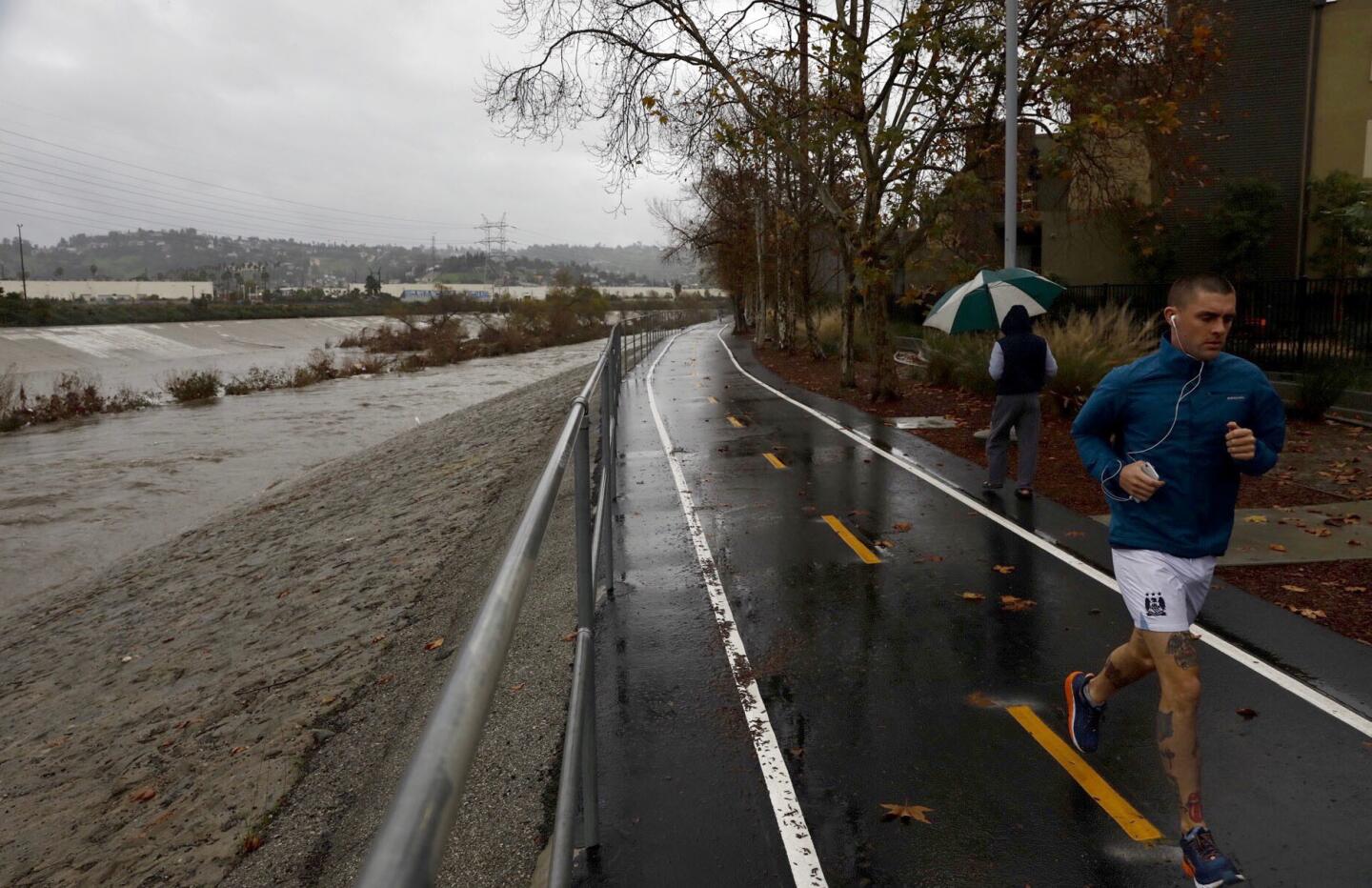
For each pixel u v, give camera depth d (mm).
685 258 55875
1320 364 13625
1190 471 3283
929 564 7113
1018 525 8148
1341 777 3906
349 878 3898
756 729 4527
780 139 16156
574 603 6445
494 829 3906
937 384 19281
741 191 33906
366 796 4594
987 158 15859
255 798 4922
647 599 6508
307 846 4309
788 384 22125
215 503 16344
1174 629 3234
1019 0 14633
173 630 9117
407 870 786
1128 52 15062
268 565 10891
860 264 16094
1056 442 11938
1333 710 4508
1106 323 15664
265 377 37500
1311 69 25062
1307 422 12781
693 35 16438
